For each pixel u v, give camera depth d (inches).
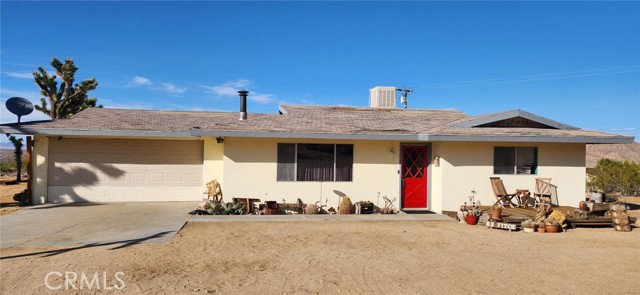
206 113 769.6
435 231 432.5
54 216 495.2
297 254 325.7
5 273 269.1
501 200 550.0
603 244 376.2
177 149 632.4
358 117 679.7
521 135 531.5
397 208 579.2
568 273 283.1
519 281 265.4
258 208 550.0
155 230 415.2
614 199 643.5
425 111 792.9
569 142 555.5
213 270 281.4
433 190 573.3
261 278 265.7
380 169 579.2
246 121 601.0
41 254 318.7
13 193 739.4
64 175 608.1
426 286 254.8
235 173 554.6
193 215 504.1
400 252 336.2
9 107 560.4
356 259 312.8
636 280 269.0
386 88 854.5
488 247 358.9
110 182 618.2
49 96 983.6
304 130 542.3
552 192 573.9
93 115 677.3
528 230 433.1
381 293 242.2
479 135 525.3
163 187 628.4
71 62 998.4
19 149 973.2
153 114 726.5
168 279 261.3
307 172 566.3
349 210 545.6
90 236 386.0
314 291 244.1
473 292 245.4
